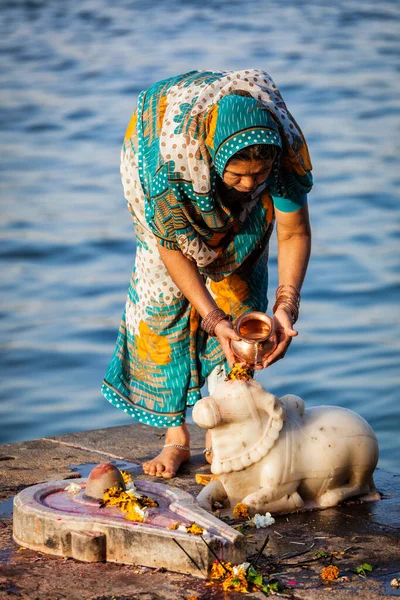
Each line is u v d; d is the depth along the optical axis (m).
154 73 29.41
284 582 3.56
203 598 3.42
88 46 34.44
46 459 5.20
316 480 4.32
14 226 16.94
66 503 3.97
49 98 26.84
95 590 3.48
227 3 43.81
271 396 4.20
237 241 4.68
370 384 10.27
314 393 10.09
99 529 3.74
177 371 4.93
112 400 5.02
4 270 15.05
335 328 12.09
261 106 4.12
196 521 3.74
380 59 30.56
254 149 4.02
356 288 13.46
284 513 4.28
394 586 3.52
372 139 21.39
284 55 31.30
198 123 4.23
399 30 36.16
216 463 4.22
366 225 16.20
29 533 3.86
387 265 14.38
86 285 14.38
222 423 4.18
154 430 5.85
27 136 23.16
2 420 10.14
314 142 21.14
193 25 38.22
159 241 4.51
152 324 4.89
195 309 4.86
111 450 5.40
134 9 42.47
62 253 15.78
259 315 4.31
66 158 21.39
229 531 3.65
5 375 11.37
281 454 4.21
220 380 4.96
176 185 4.29
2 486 4.70
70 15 41.50
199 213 4.38
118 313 13.30
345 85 26.67
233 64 29.80
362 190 17.98
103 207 18.06
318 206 17.19
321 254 14.90
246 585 3.48
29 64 31.69
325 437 4.33
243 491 4.28
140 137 4.59
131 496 3.91
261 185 4.58
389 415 9.45
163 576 3.59
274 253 15.00
